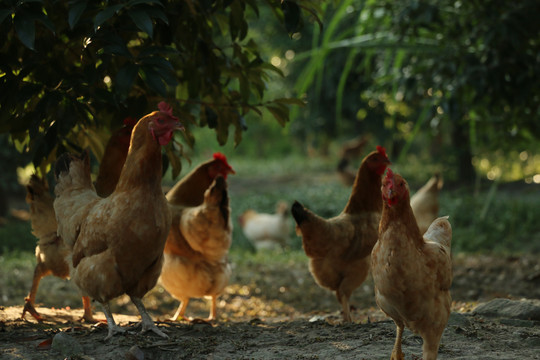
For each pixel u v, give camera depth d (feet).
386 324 15.92
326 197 53.78
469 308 19.52
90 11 14.08
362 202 17.67
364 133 78.64
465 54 25.21
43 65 14.94
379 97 42.39
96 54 16.46
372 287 28.35
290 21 15.83
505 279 28.60
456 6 26.35
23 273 27.89
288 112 18.92
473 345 13.65
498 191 56.49
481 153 38.91
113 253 13.29
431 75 26.30
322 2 21.93
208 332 15.25
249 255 35.68
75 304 23.79
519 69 23.65
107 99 14.57
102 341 13.89
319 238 16.69
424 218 27.48
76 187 14.99
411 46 28.43
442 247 11.60
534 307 16.44
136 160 13.43
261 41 78.64
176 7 16.43
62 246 16.70
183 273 17.92
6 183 47.03
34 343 14.07
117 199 13.43
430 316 11.07
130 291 14.26
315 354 13.19
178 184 19.21
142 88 17.83
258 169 88.38
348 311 17.31
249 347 14.01
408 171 68.80
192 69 18.34
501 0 24.47
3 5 13.52
